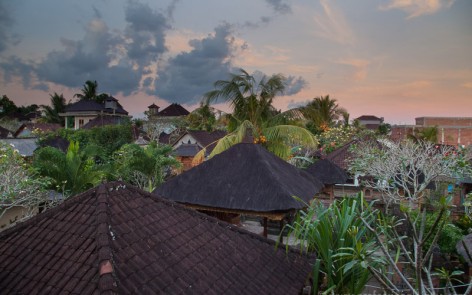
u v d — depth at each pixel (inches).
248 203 349.7
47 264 169.0
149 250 183.0
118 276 153.9
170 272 175.3
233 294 183.2
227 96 689.0
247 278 201.9
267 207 340.2
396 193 518.3
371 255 244.2
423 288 163.5
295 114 713.6
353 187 773.9
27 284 160.9
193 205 376.8
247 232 247.6
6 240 195.3
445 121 1493.6
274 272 221.1
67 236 183.3
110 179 739.4
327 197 745.0
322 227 261.1
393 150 526.9
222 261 206.2
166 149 901.2
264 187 359.3
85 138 1229.7
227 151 422.0
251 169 386.0
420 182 589.3
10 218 443.8
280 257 241.1
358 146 714.2
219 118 737.0
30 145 1047.6
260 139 645.9
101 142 1216.2
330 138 1159.0
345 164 806.5
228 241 228.4
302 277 231.3
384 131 1718.8
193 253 199.6
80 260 162.2
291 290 212.2
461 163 439.8
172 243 198.5
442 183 609.3
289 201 338.6
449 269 391.9
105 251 161.0
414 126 1450.5
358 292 252.4
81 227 185.9
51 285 154.3
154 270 170.9
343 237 260.2
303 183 421.4
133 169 793.6
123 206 207.0
